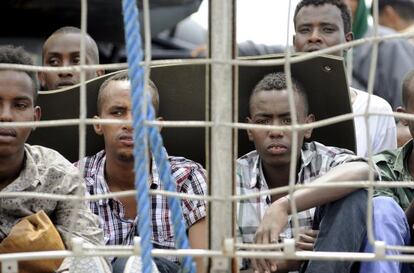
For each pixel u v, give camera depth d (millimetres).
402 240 10586
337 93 11656
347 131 11828
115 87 11219
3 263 8398
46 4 16875
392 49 15867
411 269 10984
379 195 11102
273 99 11352
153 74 11648
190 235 11336
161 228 11242
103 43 17516
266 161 11422
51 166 10500
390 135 13172
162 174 8156
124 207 11500
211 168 8562
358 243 10484
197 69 11648
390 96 15727
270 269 10805
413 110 11930
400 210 10734
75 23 17219
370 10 17562
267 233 10516
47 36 17297
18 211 10336
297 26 13906
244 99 11805
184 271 8352
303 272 10805
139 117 8008
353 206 10594
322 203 10664
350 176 10727
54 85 13539
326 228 10586
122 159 11250
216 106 8523
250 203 11508
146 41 8172
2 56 10359
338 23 13805
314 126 8289
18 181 10336
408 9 17406
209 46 8586
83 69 8320
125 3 7949
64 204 10469
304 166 11469
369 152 8375
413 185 8359
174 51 19000
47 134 12148
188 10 16984
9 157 10281
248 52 17156
